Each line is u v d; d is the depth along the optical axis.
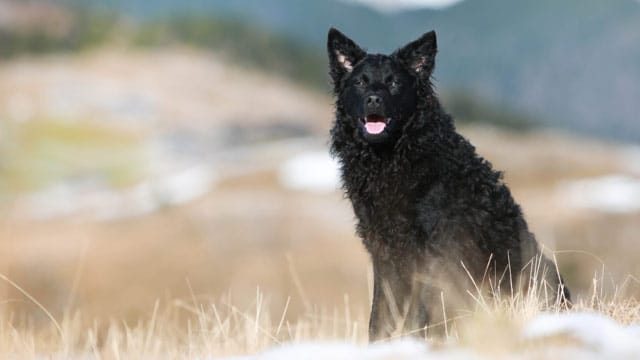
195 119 120.88
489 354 3.76
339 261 36.81
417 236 7.14
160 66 150.12
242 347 6.30
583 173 65.69
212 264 37.41
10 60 155.12
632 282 6.73
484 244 7.07
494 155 75.50
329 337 7.32
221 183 61.19
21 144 104.12
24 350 6.57
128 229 50.69
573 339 3.84
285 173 61.62
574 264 23.72
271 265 36.25
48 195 83.38
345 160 7.70
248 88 146.38
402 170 7.24
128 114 119.12
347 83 7.82
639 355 3.56
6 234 51.12
